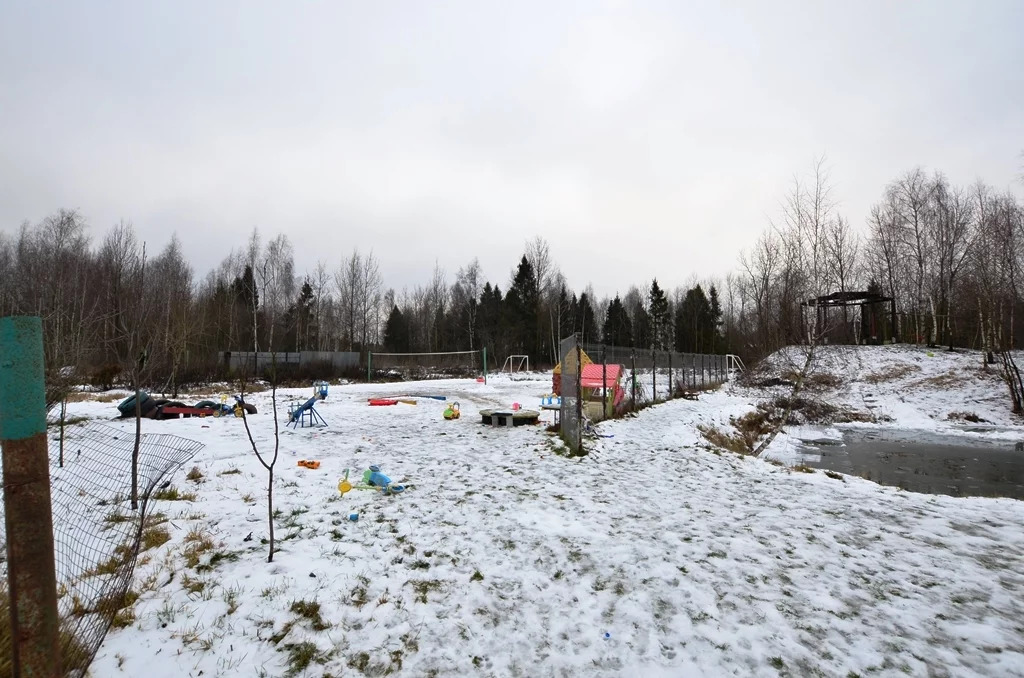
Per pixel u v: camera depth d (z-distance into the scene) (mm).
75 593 3520
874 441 16984
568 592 4070
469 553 4816
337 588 3984
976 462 13477
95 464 7348
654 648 3303
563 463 8812
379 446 10031
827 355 20766
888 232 37000
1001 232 26234
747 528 5605
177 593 3781
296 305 50719
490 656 3211
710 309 62688
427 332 58375
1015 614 3703
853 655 3213
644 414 16000
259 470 7633
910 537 5312
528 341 53188
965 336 34094
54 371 5996
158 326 10461
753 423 18312
